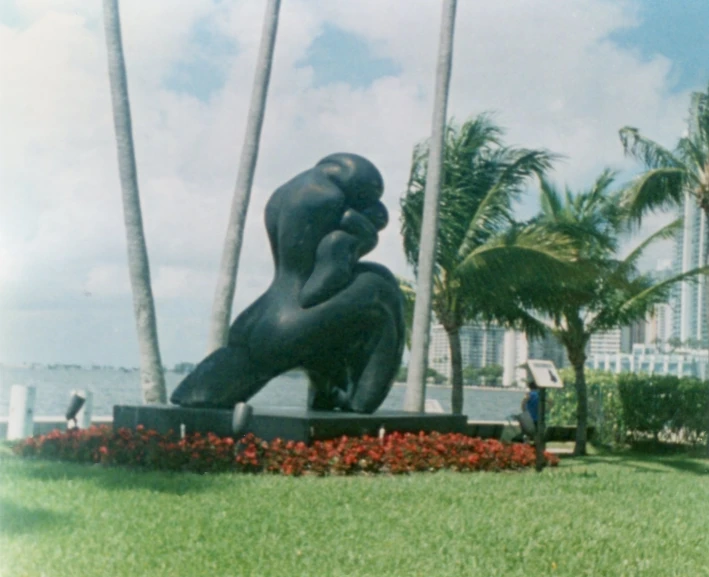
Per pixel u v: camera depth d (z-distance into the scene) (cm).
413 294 2055
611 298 2081
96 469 1153
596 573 734
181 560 711
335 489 1027
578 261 1831
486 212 1966
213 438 1211
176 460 1166
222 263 1705
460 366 2098
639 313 2075
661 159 1981
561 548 797
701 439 2173
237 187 1716
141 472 1138
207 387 1348
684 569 760
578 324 2084
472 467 1274
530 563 749
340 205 1370
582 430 2072
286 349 1351
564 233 1875
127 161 1623
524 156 1973
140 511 871
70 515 852
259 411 1349
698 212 2142
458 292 1995
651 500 1085
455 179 1997
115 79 1623
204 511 880
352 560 728
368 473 1197
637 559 779
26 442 1308
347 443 1223
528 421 1332
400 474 1206
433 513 915
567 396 2477
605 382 2330
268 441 1275
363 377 1401
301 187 1378
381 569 708
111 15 1628
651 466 1673
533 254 1789
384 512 906
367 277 1381
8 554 718
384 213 1427
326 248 1355
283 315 1356
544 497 1043
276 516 866
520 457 1341
